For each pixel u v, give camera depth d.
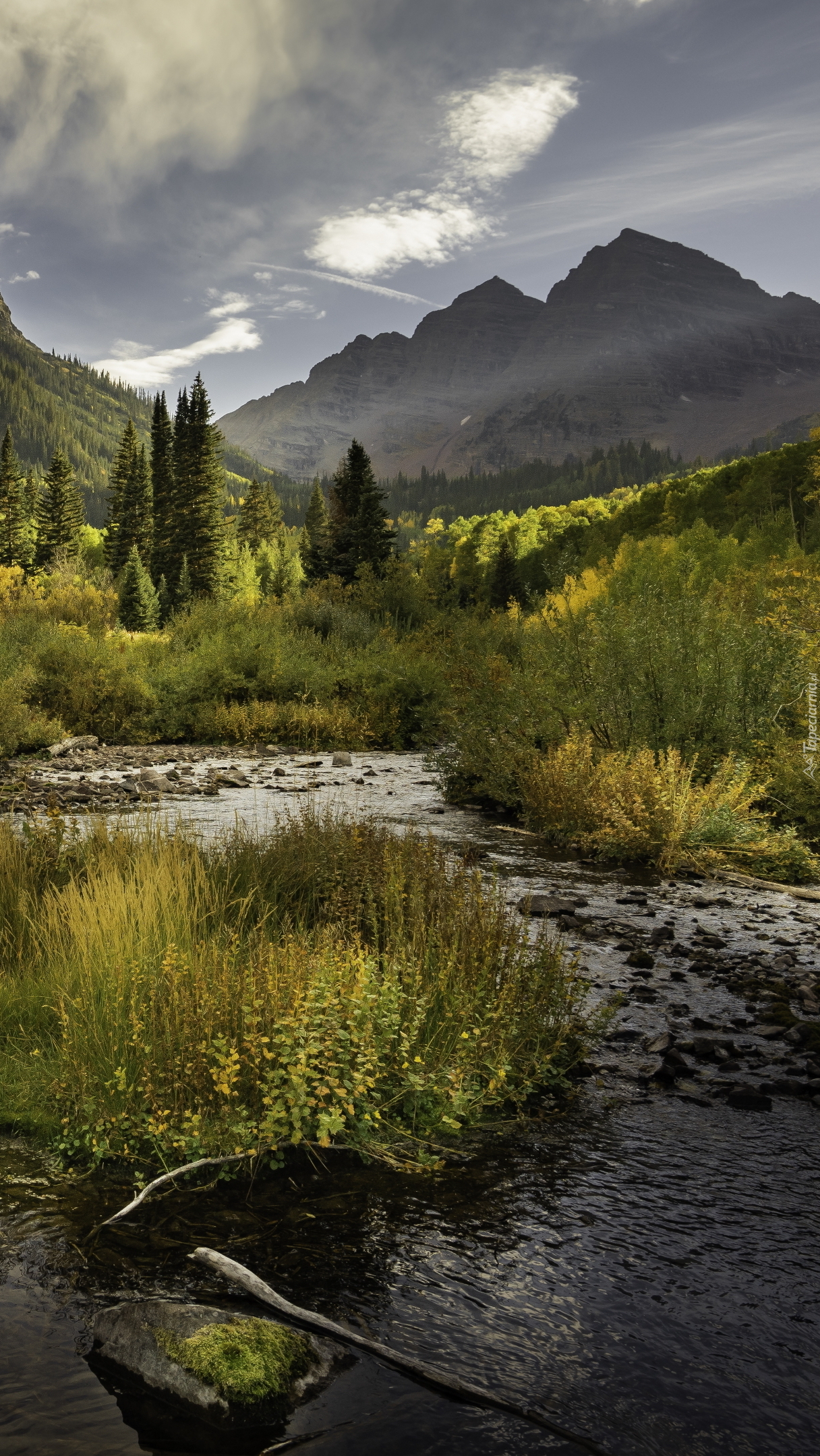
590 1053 4.38
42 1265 2.62
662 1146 3.49
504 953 4.89
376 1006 3.81
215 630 26.20
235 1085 3.45
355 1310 2.46
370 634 28.34
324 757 17.09
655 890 7.86
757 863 8.67
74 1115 3.44
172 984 3.72
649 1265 2.70
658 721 10.98
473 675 15.15
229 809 10.87
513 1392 2.18
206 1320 2.27
